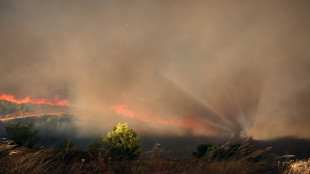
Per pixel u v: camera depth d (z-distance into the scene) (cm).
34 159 320
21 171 279
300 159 383
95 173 332
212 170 348
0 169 271
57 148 443
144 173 341
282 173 324
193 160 425
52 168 315
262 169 346
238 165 370
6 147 324
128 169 370
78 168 341
